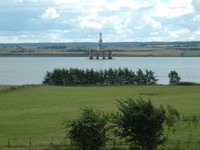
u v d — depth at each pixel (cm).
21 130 9462
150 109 6562
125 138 7188
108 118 6712
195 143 7656
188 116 10662
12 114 12138
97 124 6462
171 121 8869
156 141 6562
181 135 8469
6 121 10788
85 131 6462
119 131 6838
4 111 12825
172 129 9100
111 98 16438
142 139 6525
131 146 6788
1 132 9244
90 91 19375
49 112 12519
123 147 7169
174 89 19875
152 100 15475
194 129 9081
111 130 7444
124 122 6569
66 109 13225
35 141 8100
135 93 18275
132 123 6538
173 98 16162
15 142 8038
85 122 6475
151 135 6525
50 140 8125
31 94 17812
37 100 15800
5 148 7388
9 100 15675
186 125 9525
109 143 7456
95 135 6512
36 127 9838
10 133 9106
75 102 15225
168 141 7650
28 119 11131
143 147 6612
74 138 6612
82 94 18050
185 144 7550
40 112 12538
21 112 12581
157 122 6456
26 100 15738
